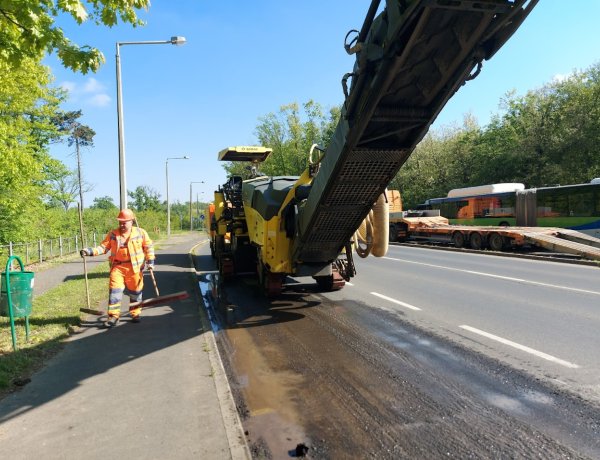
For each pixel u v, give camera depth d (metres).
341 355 5.77
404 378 4.94
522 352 5.73
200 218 88.81
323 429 3.84
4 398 4.26
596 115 34.22
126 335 6.43
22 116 20.17
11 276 5.70
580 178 35.06
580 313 7.76
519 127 41.69
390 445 3.55
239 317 7.91
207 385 4.54
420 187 49.88
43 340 5.99
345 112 5.34
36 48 5.18
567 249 16.84
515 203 25.02
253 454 3.47
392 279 11.95
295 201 7.93
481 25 4.13
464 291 10.05
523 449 3.45
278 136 53.56
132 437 3.51
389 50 4.40
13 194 19.39
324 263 8.50
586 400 4.30
